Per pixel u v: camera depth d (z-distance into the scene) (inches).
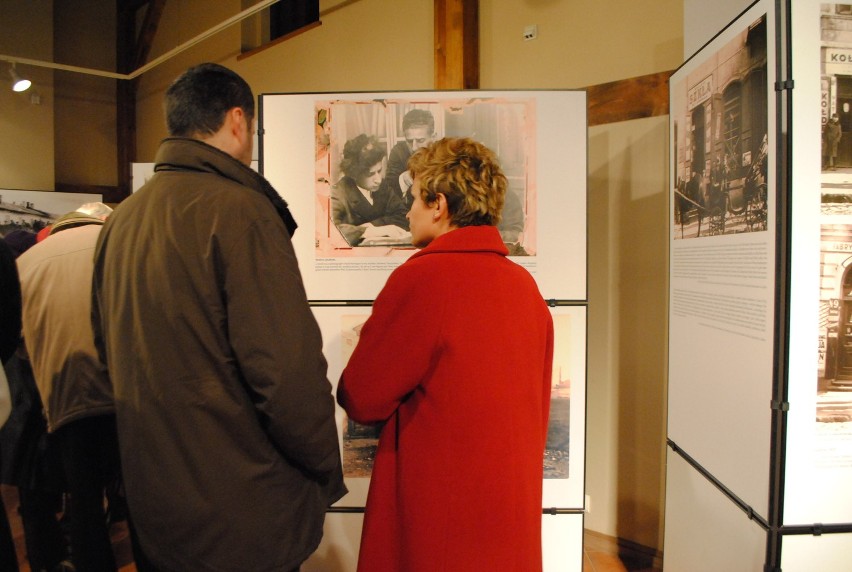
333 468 40.5
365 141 64.6
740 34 50.1
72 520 56.7
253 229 36.5
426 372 39.4
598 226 96.6
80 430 56.1
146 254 36.5
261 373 35.0
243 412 36.7
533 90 63.9
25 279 55.5
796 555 45.3
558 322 65.0
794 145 43.7
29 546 69.1
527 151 64.0
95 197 203.3
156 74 224.5
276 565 37.9
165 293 35.5
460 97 63.9
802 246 44.1
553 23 100.1
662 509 91.0
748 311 49.0
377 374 39.6
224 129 40.6
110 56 238.8
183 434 35.6
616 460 96.1
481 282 39.2
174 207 36.8
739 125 50.5
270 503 37.8
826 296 44.4
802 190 43.9
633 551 94.0
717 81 54.6
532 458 40.8
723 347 53.7
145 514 36.7
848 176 44.1
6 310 47.2
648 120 89.9
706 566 57.4
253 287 35.6
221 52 185.2
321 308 65.9
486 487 38.1
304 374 36.0
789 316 44.3
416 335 38.3
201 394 35.7
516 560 39.0
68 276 55.2
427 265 39.1
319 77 146.3
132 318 36.5
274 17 174.9
